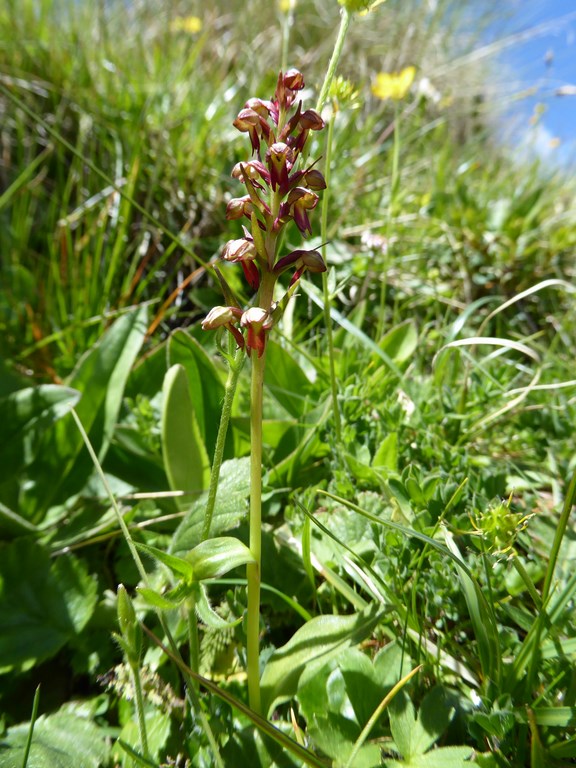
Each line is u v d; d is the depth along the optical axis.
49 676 0.17
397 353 0.27
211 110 0.45
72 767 0.13
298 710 0.15
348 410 0.22
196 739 0.14
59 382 0.28
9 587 0.17
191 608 0.13
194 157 0.40
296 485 0.22
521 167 0.57
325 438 0.22
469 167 0.49
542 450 0.25
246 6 0.72
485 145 0.75
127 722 0.15
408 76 0.28
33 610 0.17
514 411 0.26
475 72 0.83
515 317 0.38
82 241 0.35
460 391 0.27
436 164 0.53
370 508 0.18
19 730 0.14
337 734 0.13
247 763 0.13
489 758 0.13
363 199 0.43
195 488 0.20
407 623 0.15
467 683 0.15
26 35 0.49
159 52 0.51
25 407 0.21
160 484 0.22
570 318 0.39
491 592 0.14
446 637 0.15
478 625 0.13
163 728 0.14
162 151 0.39
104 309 0.31
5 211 0.38
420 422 0.22
